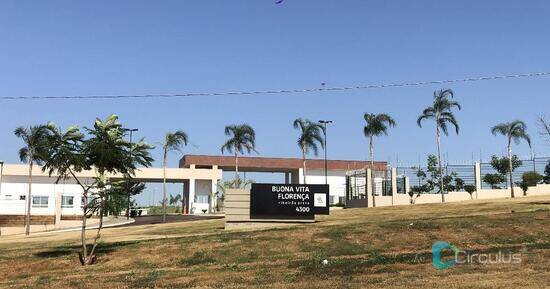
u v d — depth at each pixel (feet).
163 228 132.26
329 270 57.98
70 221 214.69
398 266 57.72
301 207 116.37
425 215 118.93
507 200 161.27
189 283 55.36
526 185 212.64
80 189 243.40
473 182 227.61
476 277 48.01
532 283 43.73
